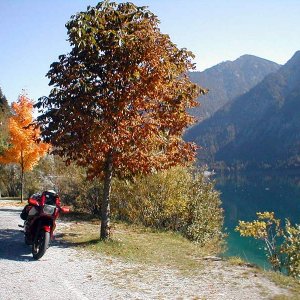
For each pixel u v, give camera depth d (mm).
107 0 10945
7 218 15727
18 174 38562
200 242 20891
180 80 11805
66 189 23062
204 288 7426
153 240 13203
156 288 7340
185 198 19578
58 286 7191
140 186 18812
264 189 103625
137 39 10500
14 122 23125
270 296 6965
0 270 8070
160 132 11609
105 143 10609
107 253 10172
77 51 11000
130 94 10617
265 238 12969
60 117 10836
